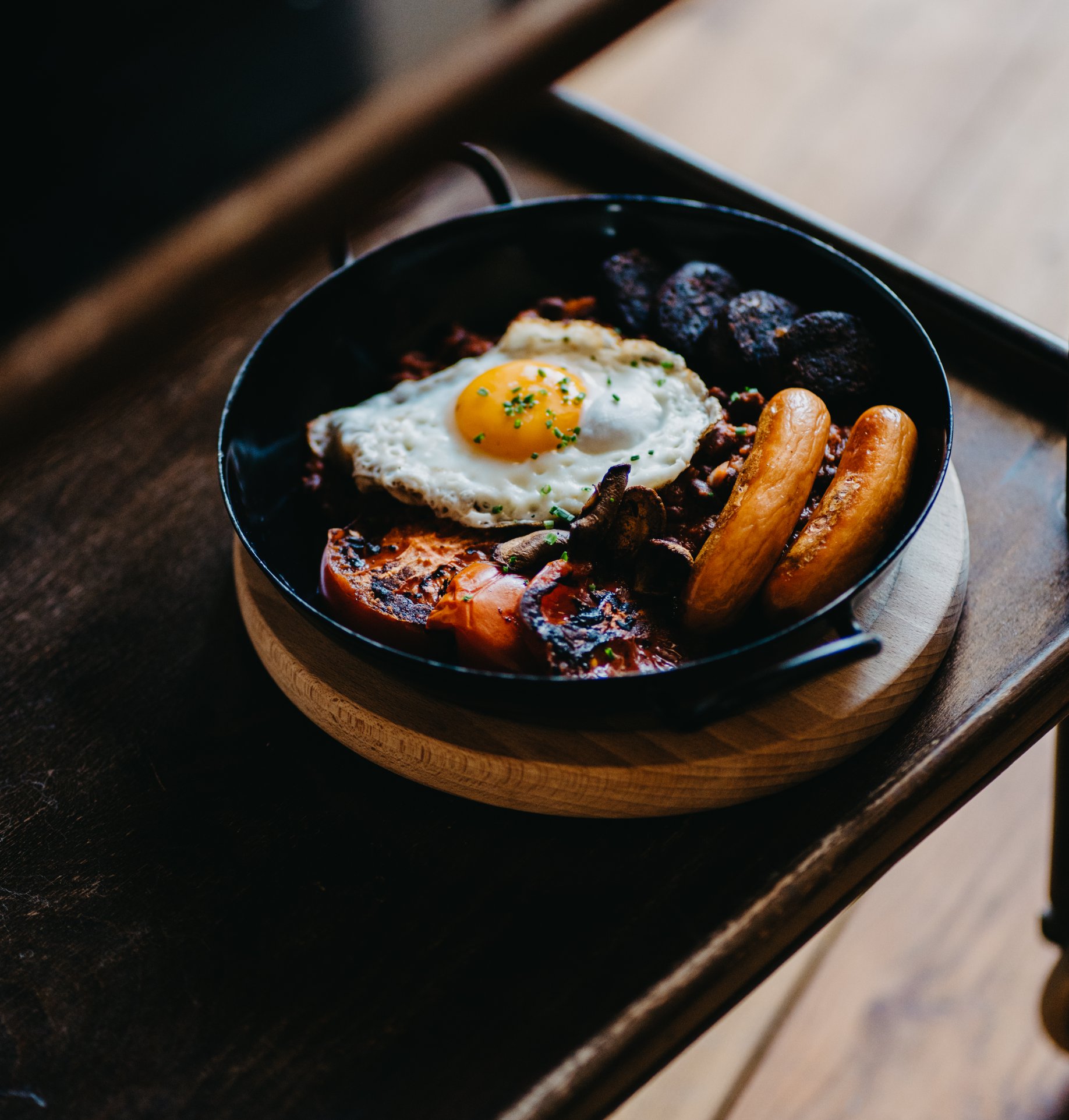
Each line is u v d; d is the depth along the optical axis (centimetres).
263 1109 54
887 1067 81
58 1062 56
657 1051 55
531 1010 55
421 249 65
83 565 67
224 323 75
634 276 65
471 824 59
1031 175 112
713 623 55
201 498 69
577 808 58
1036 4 128
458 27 45
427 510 62
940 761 58
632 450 61
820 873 56
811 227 72
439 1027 55
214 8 49
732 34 130
